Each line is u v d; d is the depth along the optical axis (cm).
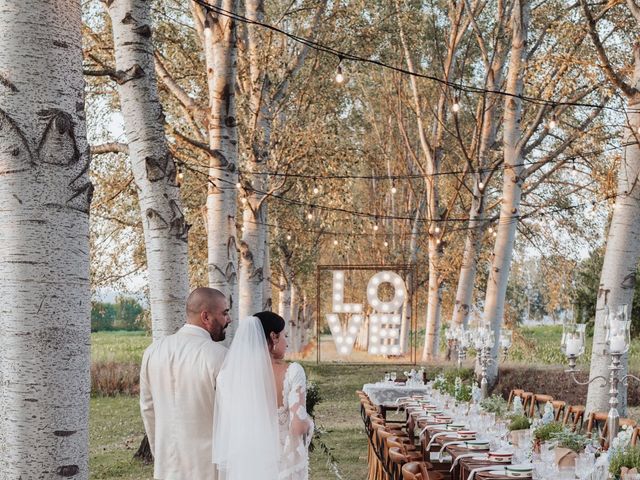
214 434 527
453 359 2756
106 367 2406
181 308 1043
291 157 1891
